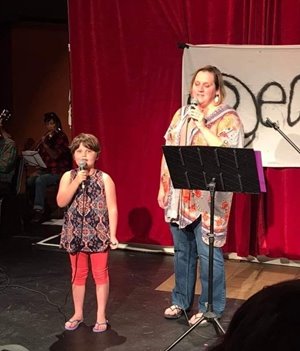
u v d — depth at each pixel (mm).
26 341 2844
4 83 6957
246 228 3924
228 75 3859
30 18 6438
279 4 3703
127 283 3740
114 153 4266
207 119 2789
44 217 5836
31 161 5492
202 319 2668
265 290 527
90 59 4230
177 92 4023
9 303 3395
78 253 2926
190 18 3898
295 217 3842
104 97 4234
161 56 4031
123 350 2738
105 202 2896
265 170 3871
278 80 3777
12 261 4297
